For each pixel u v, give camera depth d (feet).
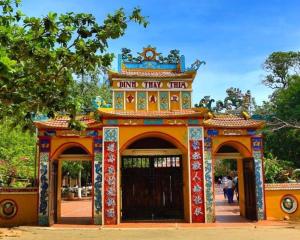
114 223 63.05
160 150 69.36
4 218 64.69
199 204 64.34
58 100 41.16
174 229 58.23
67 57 40.01
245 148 68.08
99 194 64.13
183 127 65.77
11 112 42.24
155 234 53.47
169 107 67.62
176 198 69.56
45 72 39.81
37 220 63.93
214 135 67.21
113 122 65.21
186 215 65.77
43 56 38.78
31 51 37.68
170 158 70.64
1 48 30.94
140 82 68.03
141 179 70.28
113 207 63.57
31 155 108.99
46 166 64.95
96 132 66.08
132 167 70.49
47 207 63.57
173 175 70.13
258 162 67.62
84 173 142.92
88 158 68.33
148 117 64.95
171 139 65.77
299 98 114.73
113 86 67.62
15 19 38.81
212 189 64.90
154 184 70.08
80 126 42.14
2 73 29.40
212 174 65.51
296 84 120.47
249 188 69.46
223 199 118.73
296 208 67.51
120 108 67.00
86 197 137.49
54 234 53.88
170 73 69.46
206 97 68.49
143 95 67.77
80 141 65.92
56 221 67.05
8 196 65.31
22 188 65.51
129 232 55.67
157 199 69.72
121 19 40.81
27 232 55.88
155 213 69.21
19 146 111.75
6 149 107.04
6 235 51.85
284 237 49.29
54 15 37.09
